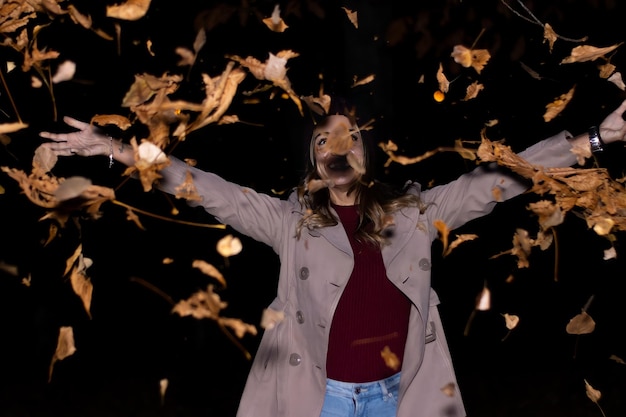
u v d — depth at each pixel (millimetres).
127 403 8070
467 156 3066
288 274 3322
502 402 7668
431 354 3297
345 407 3195
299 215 3344
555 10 7484
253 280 11680
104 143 3055
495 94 8430
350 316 3217
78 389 8594
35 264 9609
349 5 7805
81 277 2797
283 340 3305
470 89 3098
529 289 11039
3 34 2883
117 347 10195
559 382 8039
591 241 10820
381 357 3203
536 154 3176
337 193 3348
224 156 9805
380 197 3299
